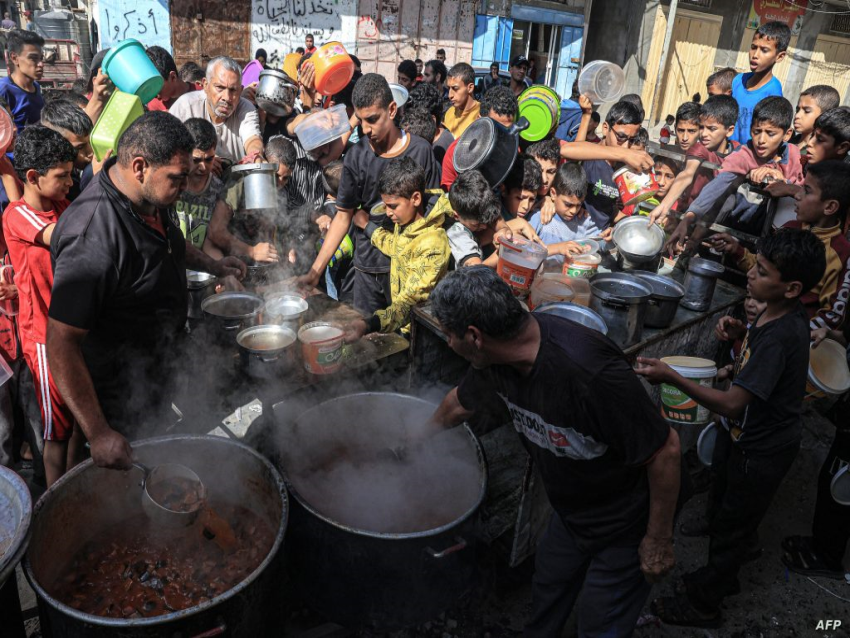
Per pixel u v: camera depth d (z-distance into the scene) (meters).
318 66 3.94
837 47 15.84
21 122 4.71
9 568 1.39
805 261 1.93
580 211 3.29
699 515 3.02
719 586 2.37
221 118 3.71
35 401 2.58
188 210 2.96
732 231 3.28
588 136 5.59
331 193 3.88
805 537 2.86
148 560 1.94
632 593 1.84
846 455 2.51
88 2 9.11
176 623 1.47
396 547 1.79
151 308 2.12
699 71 13.79
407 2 11.08
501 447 2.79
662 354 2.65
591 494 1.73
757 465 2.18
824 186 2.43
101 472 1.93
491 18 12.12
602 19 13.45
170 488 1.89
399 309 2.63
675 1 10.77
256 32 9.84
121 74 2.83
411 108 3.93
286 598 2.24
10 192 2.74
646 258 2.73
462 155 2.97
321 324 2.45
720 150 4.69
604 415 1.50
